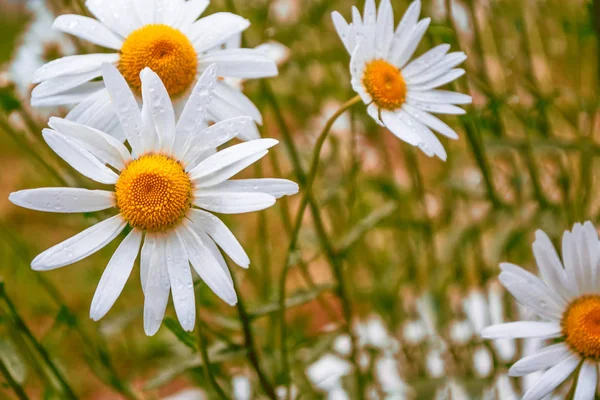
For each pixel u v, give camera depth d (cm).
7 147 81
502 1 50
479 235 50
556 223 47
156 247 38
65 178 45
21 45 46
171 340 51
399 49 41
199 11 40
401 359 51
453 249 50
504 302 49
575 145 46
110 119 39
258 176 49
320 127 55
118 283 38
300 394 45
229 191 38
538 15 52
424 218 50
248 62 40
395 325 51
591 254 39
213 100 40
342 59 50
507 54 51
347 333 47
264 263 49
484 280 50
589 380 39
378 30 41
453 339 50
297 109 56
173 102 39
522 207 47
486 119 45
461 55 41
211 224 38
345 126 54
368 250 54
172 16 40
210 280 38
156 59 39
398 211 52
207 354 41
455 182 50
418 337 51
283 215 48
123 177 38
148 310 38
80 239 38
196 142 38
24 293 59
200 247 38
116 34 39
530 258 51
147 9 40
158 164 38
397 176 62
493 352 48
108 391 55
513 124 52
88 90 39
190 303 38
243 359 48
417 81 41
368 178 51
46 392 45
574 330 39
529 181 50
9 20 77
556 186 50
